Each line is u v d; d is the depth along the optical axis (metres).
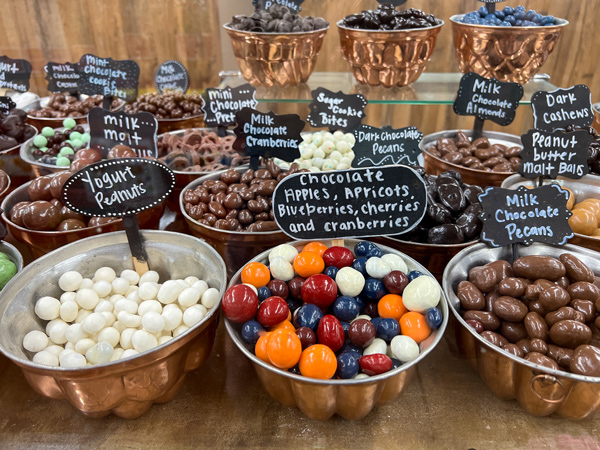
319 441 0.86
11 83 1.98
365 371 0.78
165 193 1.02
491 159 1.56
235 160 1.56
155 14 2.07
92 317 0.88
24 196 1.30
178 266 1.08
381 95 1.51
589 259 1.05
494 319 0.93
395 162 1.42
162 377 0.81
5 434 0.86
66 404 0.92
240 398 0.94
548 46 1.41
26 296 0.93
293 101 1.51
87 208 0.99
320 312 0.87
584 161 1.19
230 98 1.57
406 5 1.82
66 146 1.67
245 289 0.86
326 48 1.90
